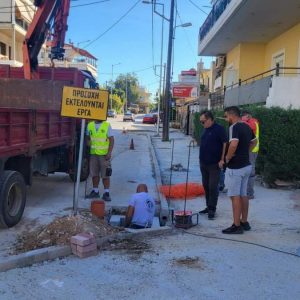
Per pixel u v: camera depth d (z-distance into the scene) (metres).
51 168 7.52
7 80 6.73
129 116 51.66
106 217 5.82
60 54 9.25
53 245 4.27
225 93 15.37
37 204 6.40
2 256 4.12
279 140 8.09
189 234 5.01
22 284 3.51
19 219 5.30
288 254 4.34
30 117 5.63
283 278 3.74
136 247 4.46
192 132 23.22
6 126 4.99
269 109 8.22
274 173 8.06
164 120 20.88
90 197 6.94
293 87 9.33
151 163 12.10
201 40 20.31
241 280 3.68
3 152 4.91
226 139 5.76
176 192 7.25
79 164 5.03
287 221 5.66
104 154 6.81
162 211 6.09
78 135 8.20
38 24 8.66
